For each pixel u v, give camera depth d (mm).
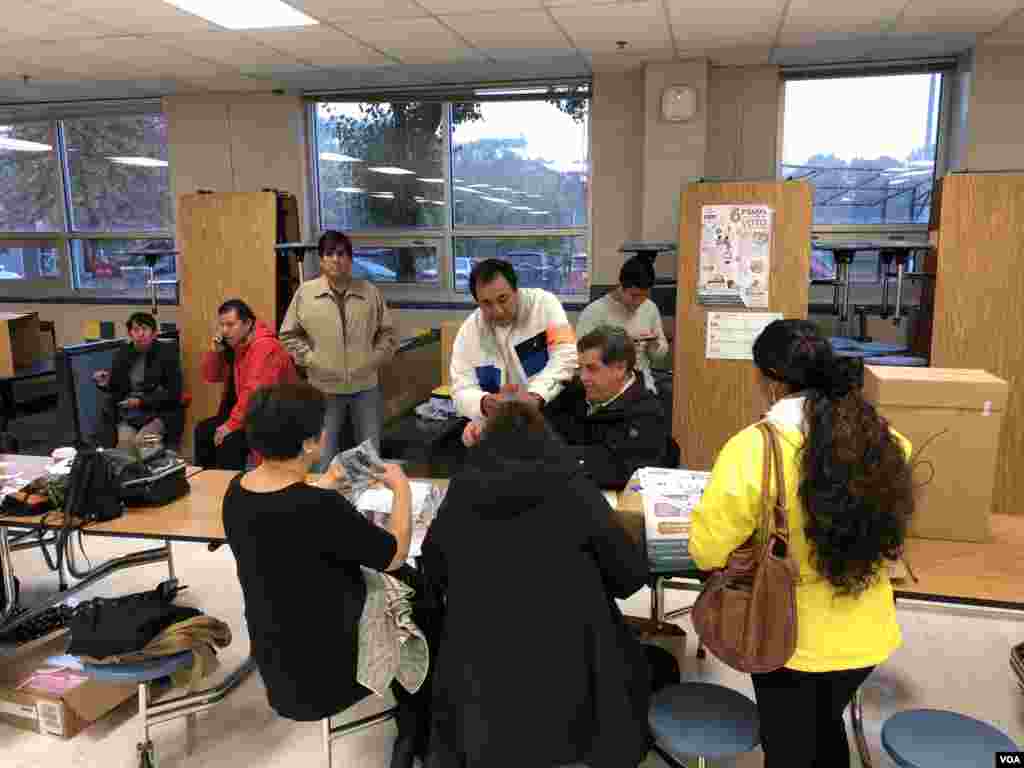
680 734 1667
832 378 1477
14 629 2619
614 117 5270
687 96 4875
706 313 4113
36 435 5297
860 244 3994
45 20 3934
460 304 5734
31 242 6676
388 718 2105
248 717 2371
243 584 1759
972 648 2662
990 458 1993
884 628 1521
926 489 2027
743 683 2459
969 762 1543
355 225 6012
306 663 1750
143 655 2023
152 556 2986
